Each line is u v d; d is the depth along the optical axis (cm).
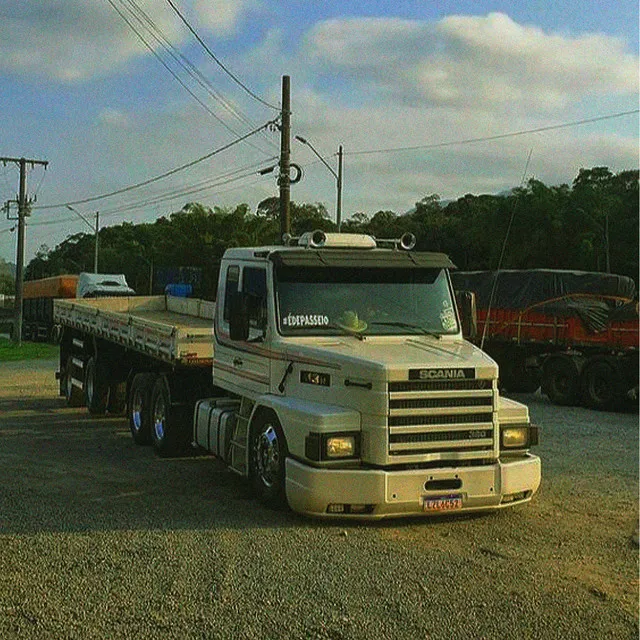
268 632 575
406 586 671
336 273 965
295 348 905
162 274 5666
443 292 987
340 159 4059
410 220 5866
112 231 10162
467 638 570
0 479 1076
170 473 1123
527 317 2106
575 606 632
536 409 1908
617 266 4081
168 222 7062
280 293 946
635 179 4550
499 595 653
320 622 594
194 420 1155
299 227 5759
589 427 1583
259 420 946
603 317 1903
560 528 851
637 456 1261
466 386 844
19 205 5078
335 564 725
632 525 862
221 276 1088
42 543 782
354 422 834
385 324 948
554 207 4147
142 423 1327
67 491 1009
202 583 672
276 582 677
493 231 4275
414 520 873
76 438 1427
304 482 831
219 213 5766
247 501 957
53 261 10962
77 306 1806
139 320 1370
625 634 580
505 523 867
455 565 727
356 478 816
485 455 853
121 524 854
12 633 568
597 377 1891
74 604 623
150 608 617
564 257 4234
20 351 4247
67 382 1920
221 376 1077
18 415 1719
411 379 825
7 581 672
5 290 13912
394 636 571
